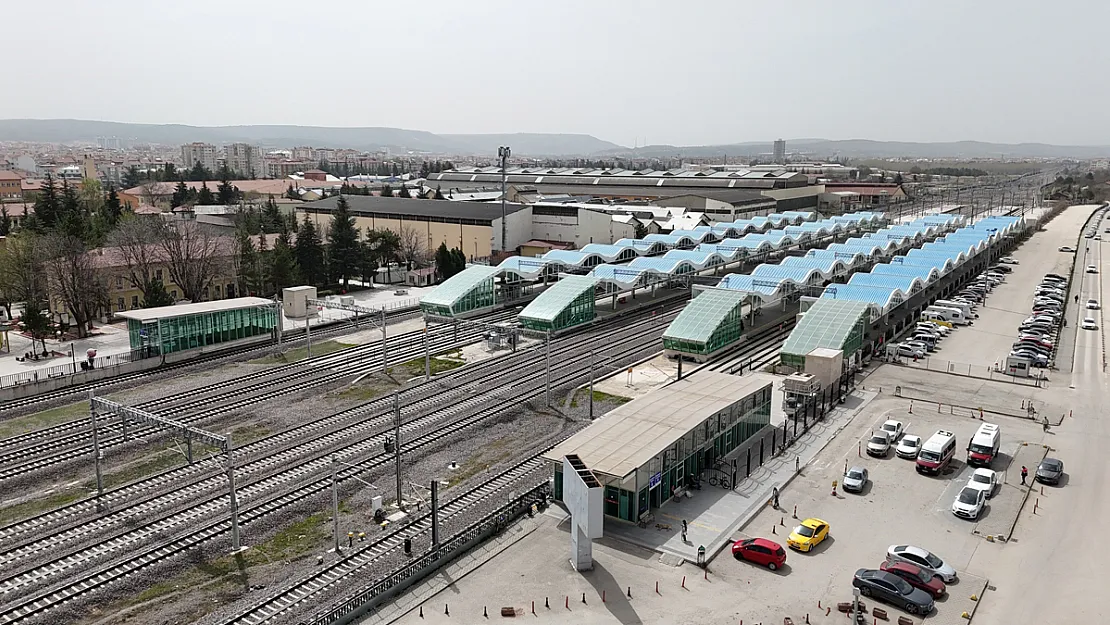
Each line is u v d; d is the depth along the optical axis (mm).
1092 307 107750
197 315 81812
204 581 39594
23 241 98312
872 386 72188
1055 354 84438
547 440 59438
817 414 64062
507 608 36656
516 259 116000
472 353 85125
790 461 54344
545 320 92750
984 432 55750
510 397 69375
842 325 75875
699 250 128125
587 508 38500
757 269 106750
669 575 39875
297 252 118750
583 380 74938
